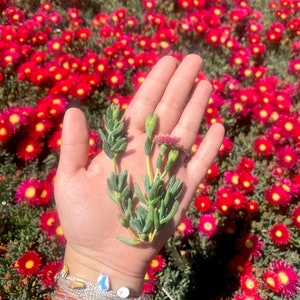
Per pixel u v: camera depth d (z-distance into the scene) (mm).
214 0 614
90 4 636
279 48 590
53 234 374
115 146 262
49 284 351
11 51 512
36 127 440
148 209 243
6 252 388
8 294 370
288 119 451
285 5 615
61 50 541
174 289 378
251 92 475
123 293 244
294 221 387
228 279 386
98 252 256
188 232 387
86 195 255
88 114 485
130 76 532
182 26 567
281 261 370
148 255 259
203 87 310
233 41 554
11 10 584
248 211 392
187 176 289
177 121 304
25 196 396
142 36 558
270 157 455
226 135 485
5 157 445
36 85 494
